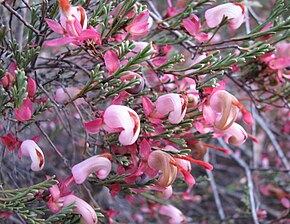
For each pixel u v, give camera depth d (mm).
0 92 168
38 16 210
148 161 162
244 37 196
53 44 155
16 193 167
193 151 189
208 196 471
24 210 165
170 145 181
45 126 347
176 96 159
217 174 528
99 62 221
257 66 237
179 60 179
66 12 155
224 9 186
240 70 245
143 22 172
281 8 196
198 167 464
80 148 288
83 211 161
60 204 162
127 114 152
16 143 176
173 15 222
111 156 166
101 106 232
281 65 225
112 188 177
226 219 367
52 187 161
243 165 360
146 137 170
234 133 176
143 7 172
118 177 170
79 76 269
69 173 201
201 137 182
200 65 175
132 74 166
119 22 169
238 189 476
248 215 330
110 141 175
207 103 169
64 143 357
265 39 220
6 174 278
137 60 156
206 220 444
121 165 174
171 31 228
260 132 464
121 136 151
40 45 186
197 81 178
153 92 187
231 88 376
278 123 393
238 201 480
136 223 403
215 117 168
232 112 164
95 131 157
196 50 201
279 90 242
